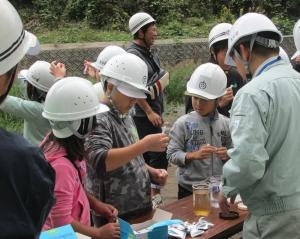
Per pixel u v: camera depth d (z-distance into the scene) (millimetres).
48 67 3117
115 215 2303
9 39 1173
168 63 11445
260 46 2152
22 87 3209
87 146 2279
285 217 2068
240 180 2027
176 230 2301
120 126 2439
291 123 2064
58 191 1980
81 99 2059
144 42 4492
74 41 12094
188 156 2957
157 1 14750
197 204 2551
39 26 14086
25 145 1191
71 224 1995
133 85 2322
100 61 3486
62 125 2047
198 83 2977
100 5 14234
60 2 14859
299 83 2133
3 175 1121
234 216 2490
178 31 13383
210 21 15430
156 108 4469
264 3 16109
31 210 1167
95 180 2426
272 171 2080
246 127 2008
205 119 3076
